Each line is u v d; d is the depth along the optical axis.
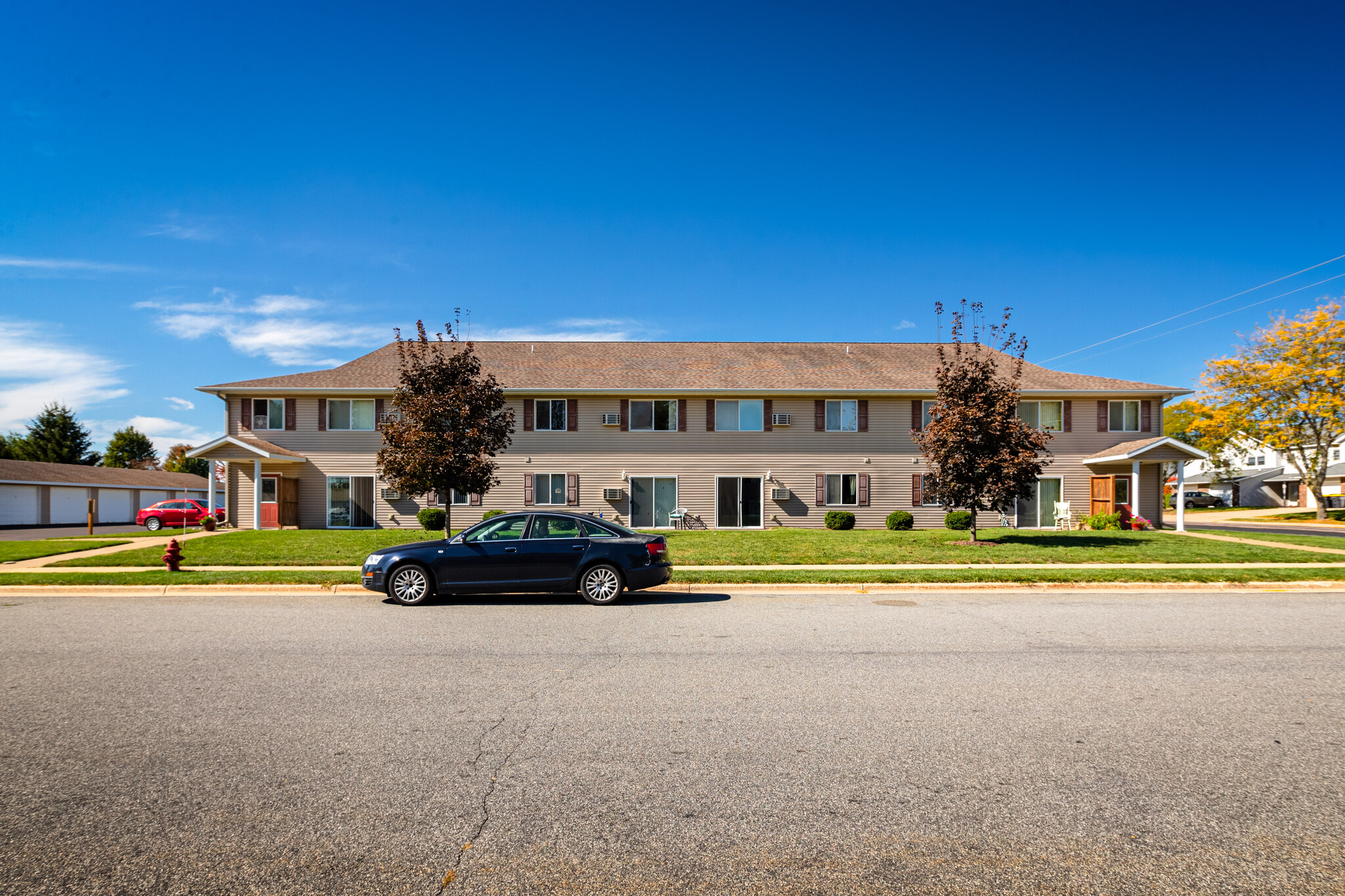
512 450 28.45
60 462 63.62
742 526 28.72
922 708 5.94
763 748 5.04
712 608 11.31
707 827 3.91
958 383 20.48
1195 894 3.29
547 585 11.65
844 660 7.65
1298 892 3.30
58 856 3.57
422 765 4.73
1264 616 10.55
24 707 5.91
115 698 6.16
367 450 28.23
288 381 28.38
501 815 4.03
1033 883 3.38
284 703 6.05
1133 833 3.84
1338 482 52.75
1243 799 4.23
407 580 11.60
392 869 3.48
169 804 4.14
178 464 80.75
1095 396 29.16
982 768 4.69
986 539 21.38
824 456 28.94
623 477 28.62
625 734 5.32
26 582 13.45
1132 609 11.20
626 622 10.02
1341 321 35.56
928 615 10.63
